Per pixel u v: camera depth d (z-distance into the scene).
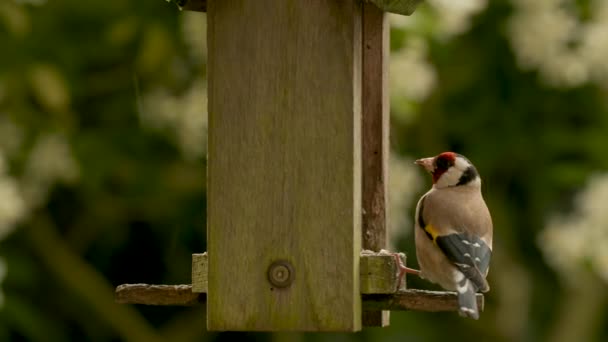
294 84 8.89
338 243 8.80
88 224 14.30
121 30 13.08
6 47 13.18
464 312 8.83
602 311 15.91
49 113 13.38
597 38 13.23
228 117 8.93
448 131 14.17
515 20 13.32
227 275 8.89
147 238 14.30
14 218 12.22
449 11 12.10
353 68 8.84
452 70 13.93
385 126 9.73
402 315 14.73
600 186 13.18
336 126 8.84
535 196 14.37
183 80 13.27
